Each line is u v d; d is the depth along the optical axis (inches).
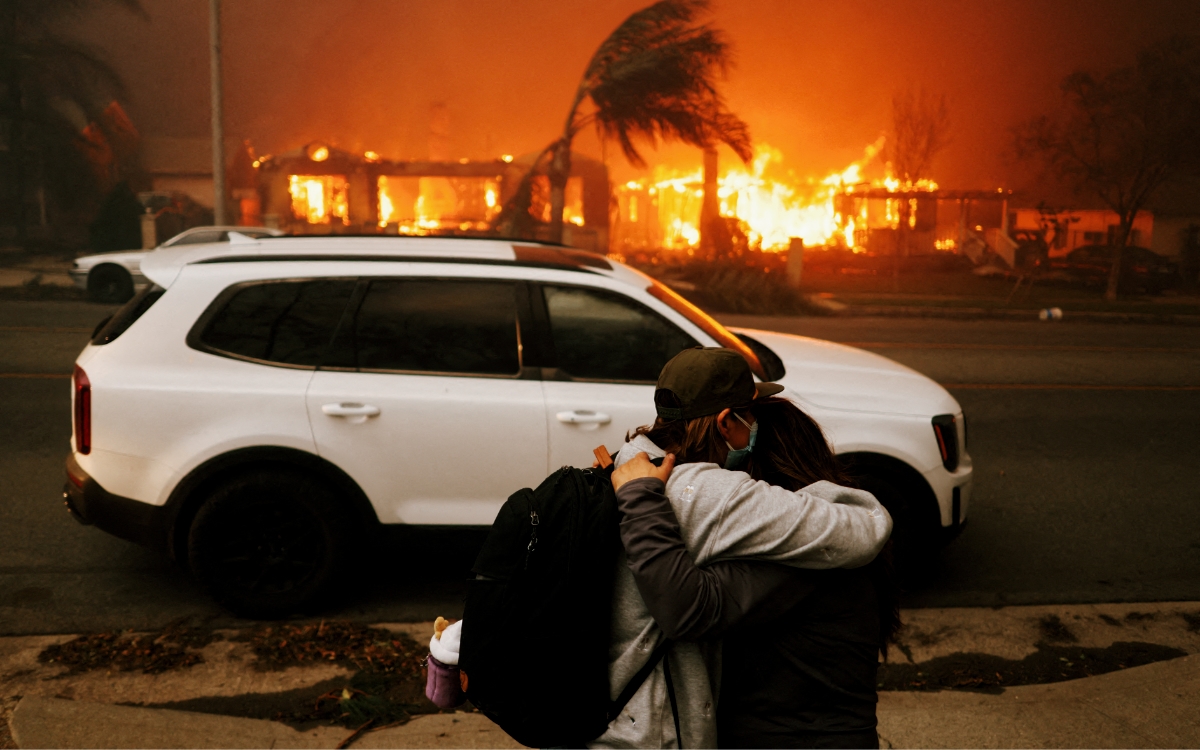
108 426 178.7
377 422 181.5
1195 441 366.3
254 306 186.7
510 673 72.6
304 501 181.5
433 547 185.6
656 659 74.6
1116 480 309.0
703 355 79.3
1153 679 167.8
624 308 190.2
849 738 74.4
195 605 192.7
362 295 187.8
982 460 328.5
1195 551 245.6
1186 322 860.6
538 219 1069.1
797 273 1019.3
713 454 78.8
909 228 1544.0
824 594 75.0
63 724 140.9
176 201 1449.3
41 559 214.2
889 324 784.9
